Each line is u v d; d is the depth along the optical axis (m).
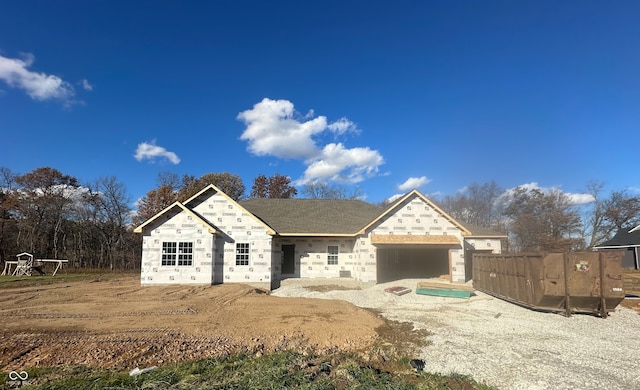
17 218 48.41
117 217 53.16
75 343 9.67
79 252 50.66
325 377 7.59
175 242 21.50
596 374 7.88
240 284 21.86
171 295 18.09
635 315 13.73
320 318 12.97
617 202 56.84
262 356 8.93
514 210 59.78
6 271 38.47
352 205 29.58
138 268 52.12
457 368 8.32
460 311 14.77
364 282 21.83
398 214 23.00
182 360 8.50
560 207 55.06
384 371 8.24
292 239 25.00
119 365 8.10
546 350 9.58
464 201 65.00
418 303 16.56
